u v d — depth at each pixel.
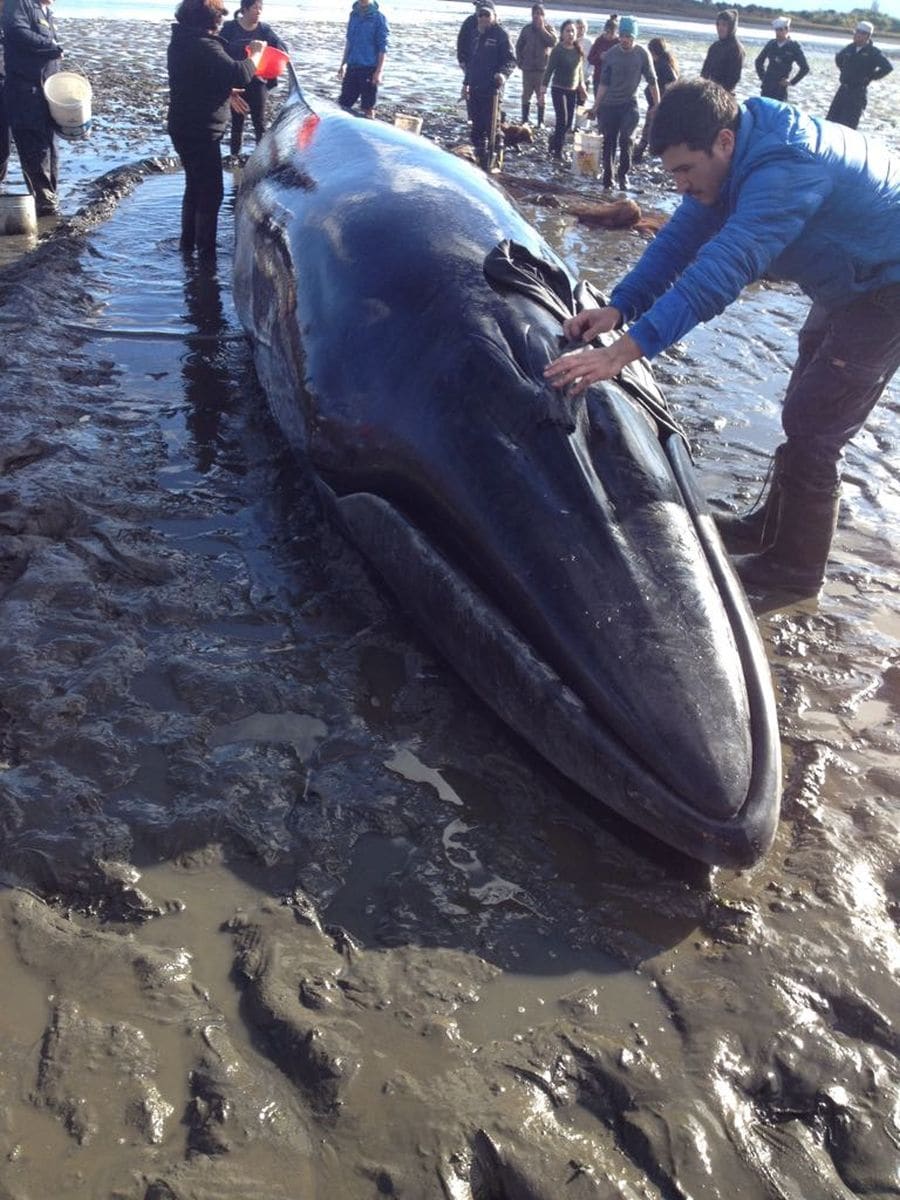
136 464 5.41
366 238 4.92
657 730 3.24
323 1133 2.50
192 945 2.97
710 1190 2.43
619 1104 2.61
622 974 2.95
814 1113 2.62
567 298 4.52
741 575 4.80
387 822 3.39
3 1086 2.55
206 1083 2.58
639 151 15.10
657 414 4.13
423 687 3.97
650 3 79.44
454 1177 2.42
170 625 4.23
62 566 4.46
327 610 4.39
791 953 3.02
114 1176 2.38
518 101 21.11
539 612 3.58
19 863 3.15
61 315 7.25
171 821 3.32
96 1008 2.76
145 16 29.73
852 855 3.36
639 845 3.36
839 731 3.90
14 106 9.30
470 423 3.99
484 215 5.05
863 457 6.05
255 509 5.11
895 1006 2.88
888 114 24.31
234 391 6.38
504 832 3.39
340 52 25.41
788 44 15.98
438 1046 2.71
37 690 3.78
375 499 4.29
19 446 5.38
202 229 8.59
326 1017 2.76
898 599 4.75
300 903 3.11
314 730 3.76
